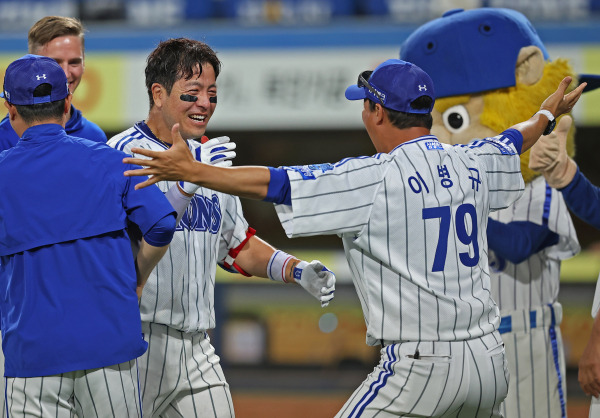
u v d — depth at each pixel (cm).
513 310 1409
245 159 3095
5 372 1034
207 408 1198
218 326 2625
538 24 2409
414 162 1027
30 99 1035
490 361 1033
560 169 1327
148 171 931
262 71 2556
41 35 1390
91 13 2725
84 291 1000
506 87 1458
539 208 1398
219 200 1223
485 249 1073
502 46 1456
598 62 2386
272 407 2464
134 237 1082
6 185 1018
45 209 1006
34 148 1031
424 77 1063
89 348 991
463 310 1015
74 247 1005
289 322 2619
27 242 1003
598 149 2938
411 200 1008
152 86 1192
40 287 1002
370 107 1077
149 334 1162
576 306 2477
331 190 992
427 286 1005
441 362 1003
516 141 1136
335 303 2614
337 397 2467
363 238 1012
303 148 3081
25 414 1017
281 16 2705
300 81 2545
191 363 1195
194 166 941
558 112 1205
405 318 1013
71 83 1422
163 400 1181
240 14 2717
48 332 991
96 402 1013
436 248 1013
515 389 1412
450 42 1464
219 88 2572
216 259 1238
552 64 1473
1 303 1048
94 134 1385
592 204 1353
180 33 2559
